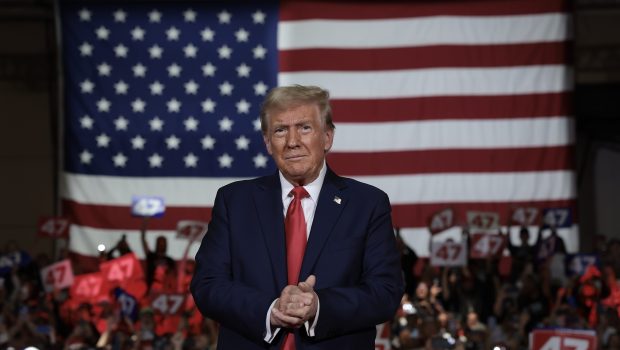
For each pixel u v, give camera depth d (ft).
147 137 58.08
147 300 48.29
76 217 57.82
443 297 48.52
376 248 10.55
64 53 58.49
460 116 56.70
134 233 57.62
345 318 9.98
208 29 58.29
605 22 73.10
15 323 47.29
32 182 73.20
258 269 10.36
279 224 10.50
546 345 31.24
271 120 10.46
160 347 42.37
